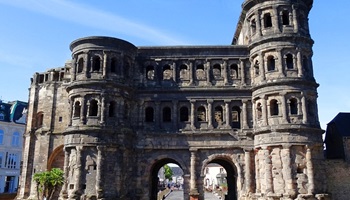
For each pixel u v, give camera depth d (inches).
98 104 2038.6
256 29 2148.1
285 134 1926.7
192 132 2132.1
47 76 2706.7
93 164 1971.0
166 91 2204.7
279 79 1994.3
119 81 2096.5
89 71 2085.4
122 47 2162.9
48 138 2536.9
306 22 2159.2
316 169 1935.3
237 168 2102.6
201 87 2199.8
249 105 2177.7
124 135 2062.0
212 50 2265.0
